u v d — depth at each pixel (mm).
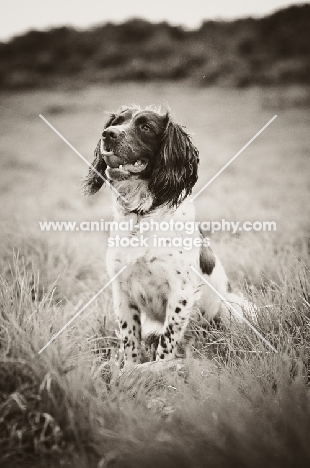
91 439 3000
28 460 2928
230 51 32656
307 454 2602
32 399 3070
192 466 2652
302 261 5035
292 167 14328
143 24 36750
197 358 4312
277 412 3053
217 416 2979
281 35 33438
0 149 18359
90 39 35656
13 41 35406
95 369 3598
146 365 4105
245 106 24172
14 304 3596
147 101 25875
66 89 29719
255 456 2609
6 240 6457
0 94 28984
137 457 2727
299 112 22672
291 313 4160
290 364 3615
